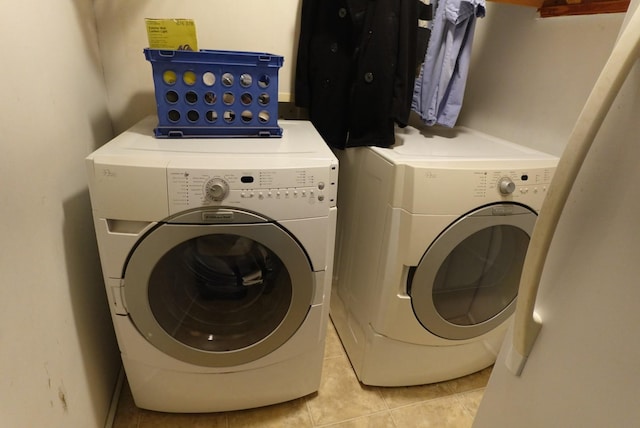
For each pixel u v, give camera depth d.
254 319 1.15
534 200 1.14
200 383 1.19
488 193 1.09
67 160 0.99
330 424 1.30
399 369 1.38
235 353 1.12
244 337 1.13
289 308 1.09
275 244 0.98
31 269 0.78
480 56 1.66
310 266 1.05
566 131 1.29
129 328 1.05
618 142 0.45
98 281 1.19
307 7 1.41
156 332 1.05
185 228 0.92
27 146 0.78
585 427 0.50
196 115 1.14
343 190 1.54
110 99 1.42
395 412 1.36
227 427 1.26
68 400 0.92
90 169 0.86
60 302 0.91
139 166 0.87
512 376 0.66
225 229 0.94
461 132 1.62
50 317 0.85
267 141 1.15
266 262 1.08
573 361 0.52
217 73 1.08
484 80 1.64
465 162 1.11
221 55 1.05
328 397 1.40
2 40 0.70
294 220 0.98
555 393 0.55
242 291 1.15
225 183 0.90
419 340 1.29
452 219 1.09
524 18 1.43
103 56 1.36
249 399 1.27
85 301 1.08
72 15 1.08
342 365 1.54
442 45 1.30
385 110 1.25
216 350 1.12
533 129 1.42
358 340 1.44
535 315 0.59
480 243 1.25
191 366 1.14
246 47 1.47
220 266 1.10
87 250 1.11
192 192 0.89
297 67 1.50
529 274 0.53
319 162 0.97
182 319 1.11
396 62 1.22
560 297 0.54
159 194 0.89
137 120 1.46
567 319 0.53
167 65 1.04
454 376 1.47
